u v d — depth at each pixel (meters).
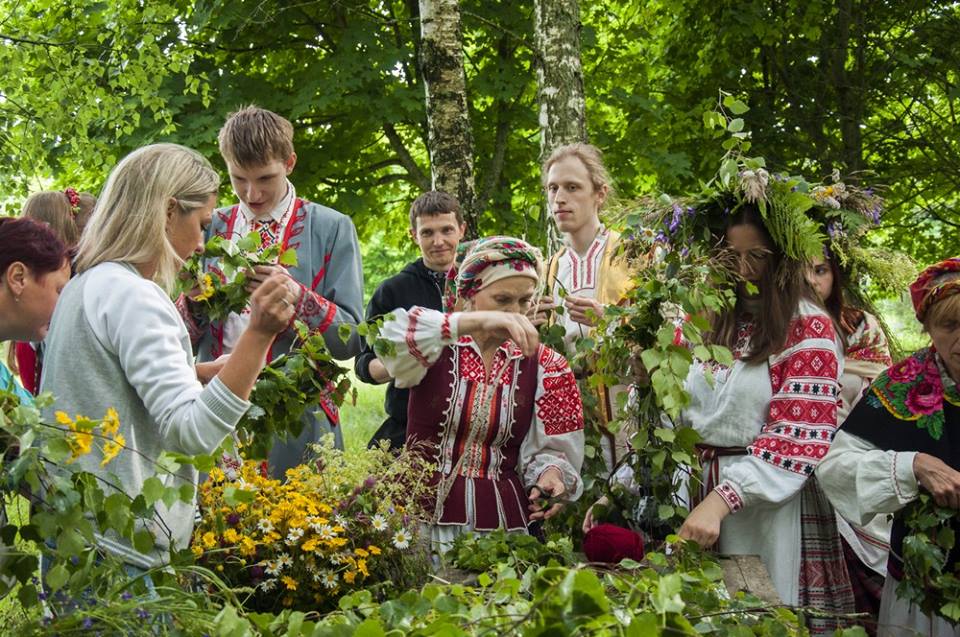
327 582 2.86
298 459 3.88
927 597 2.89
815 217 3.57
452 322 3.10
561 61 8.00
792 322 3.28
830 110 12.57
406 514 3.06
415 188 13.60
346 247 4.12
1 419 2.03
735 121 3.37
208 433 2.38
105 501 2.19
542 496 3.32
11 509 2.49
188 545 2.71
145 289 2.49
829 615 2.59
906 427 3.03
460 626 2.02
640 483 3.42
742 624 2.35
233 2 11.02
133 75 9.47
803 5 12.27
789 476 3.17
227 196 11.77
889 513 3.09
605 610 1.66
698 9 12.57
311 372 3.16
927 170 12.93
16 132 9.22
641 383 3.39
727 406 3.31
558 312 3.98
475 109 12.50
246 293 3.21
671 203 3.44
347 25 11.86
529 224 10.14
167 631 2.19
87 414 2.42
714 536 3.12
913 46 12.69
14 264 2.65
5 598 2.35
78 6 10.19
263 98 10.97
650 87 12.94
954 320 2.92
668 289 3.21
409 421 3.34
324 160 11.88
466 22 11.67
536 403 3.39
